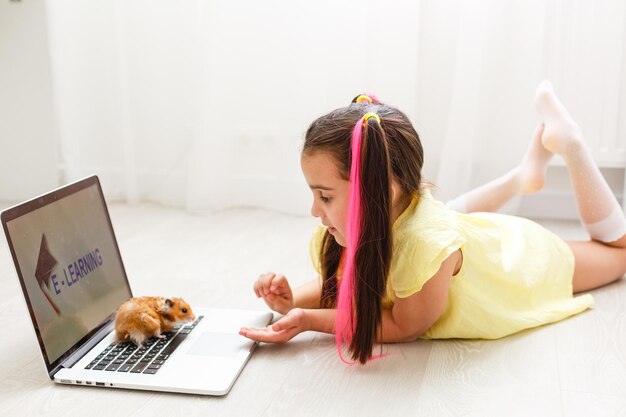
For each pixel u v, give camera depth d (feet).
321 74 6.29
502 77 6.04
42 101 7.08
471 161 6.13
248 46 6.51
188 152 6.81
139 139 6.97
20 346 3.71
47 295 3.34
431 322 3.55
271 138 6.66
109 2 6.73
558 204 6.43
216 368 3.28
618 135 5.93
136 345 3.53
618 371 3.30
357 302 3.31
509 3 5.90
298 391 3.15
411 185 3.46
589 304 4.09
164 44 6.67
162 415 2.95
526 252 4.09
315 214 3.48
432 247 3.31
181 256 5.38
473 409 2.98
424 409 2.98
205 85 6.50
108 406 3.03
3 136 7.18
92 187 3.98
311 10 6.22
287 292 3.94
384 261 3.27
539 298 4.02
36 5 6.89
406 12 6.06
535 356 3.48
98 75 6.89
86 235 3.78
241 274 4.92
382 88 6.24
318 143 3.29
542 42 5.89
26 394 3.15
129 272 5.00
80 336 3.49
